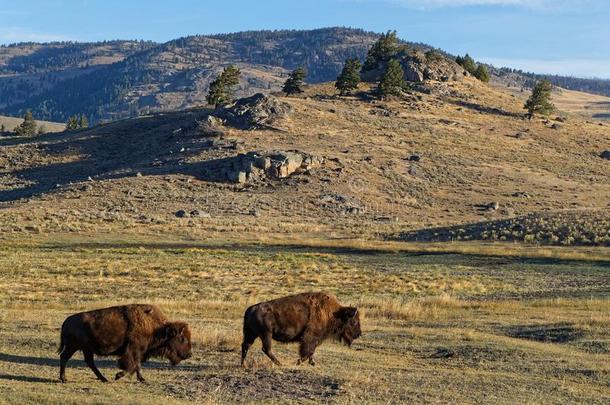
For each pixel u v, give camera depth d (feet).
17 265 216.54
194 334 87.51
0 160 533.55
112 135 580.30
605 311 125.29
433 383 67.51
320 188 433.07
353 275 203.72
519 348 87.81
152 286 181.06
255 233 329.11
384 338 95.40
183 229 329.93
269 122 544.21
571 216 303.68
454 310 129.29
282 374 67.87
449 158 529.86
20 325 99.86
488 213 426.10
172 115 625.82
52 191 430.20
